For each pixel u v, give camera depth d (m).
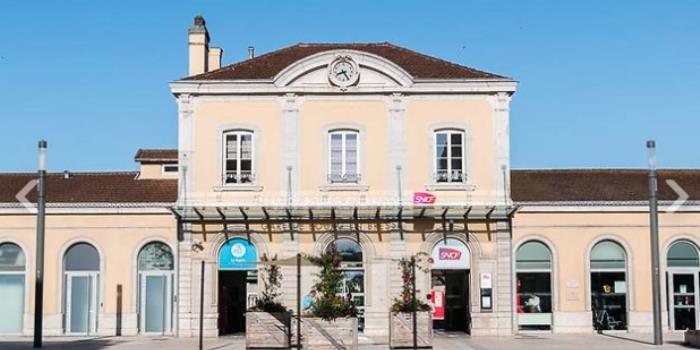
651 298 33.91
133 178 36.72
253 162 33.09
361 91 33.19
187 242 32.88
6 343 29.91
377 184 32.97
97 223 33.94
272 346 26.14
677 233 34.16
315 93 33.22
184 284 32.78
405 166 33.03
